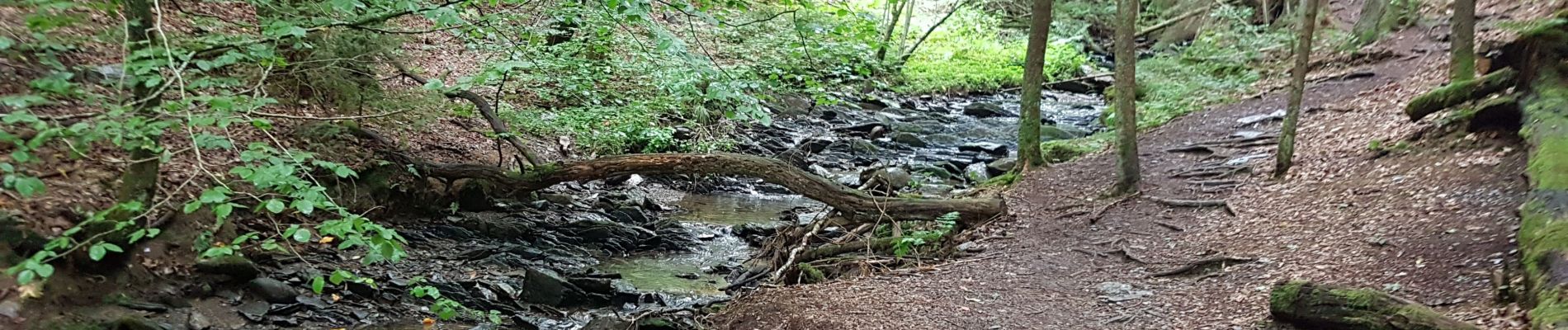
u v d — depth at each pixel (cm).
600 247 1123
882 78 2355
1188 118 1633
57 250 693
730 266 1075
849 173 1591
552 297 870
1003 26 2969
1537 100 904
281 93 1018
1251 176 1149
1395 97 1416
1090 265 900
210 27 866
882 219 1120
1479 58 1084
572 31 1209
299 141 1020
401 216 1086
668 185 1516
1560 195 674
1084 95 2491
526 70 1216
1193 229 973
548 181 1091
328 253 922
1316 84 1695
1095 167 1322
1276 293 632
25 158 437
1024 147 1405
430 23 1602
